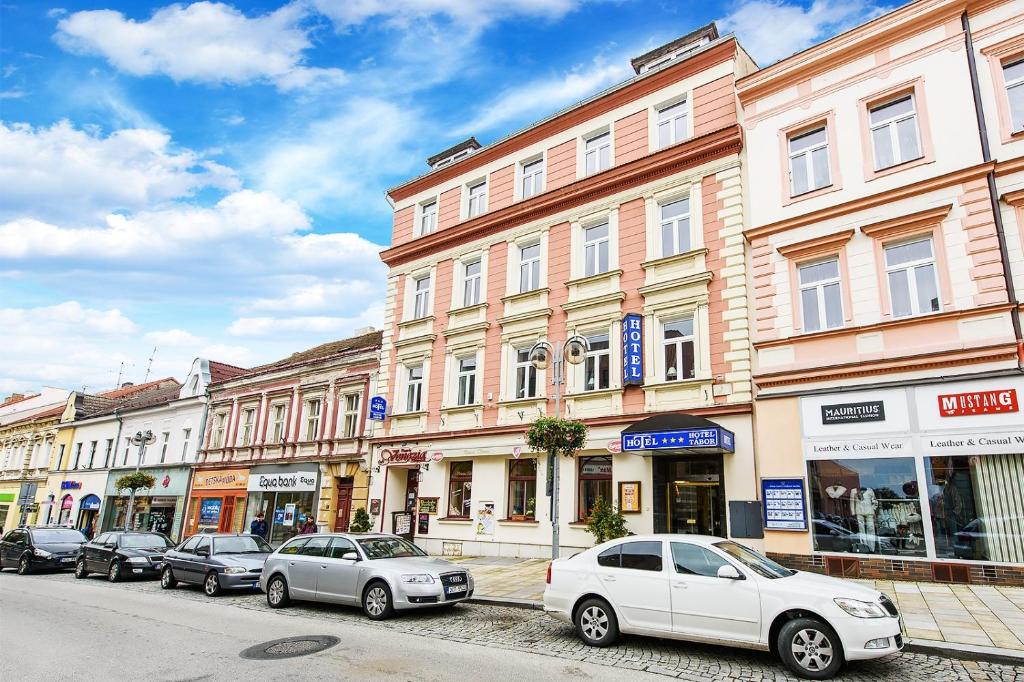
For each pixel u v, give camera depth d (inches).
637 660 305.6
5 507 1759.4
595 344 737.0
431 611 444.1
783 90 649.0
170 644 352.8
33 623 426.3
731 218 658.2
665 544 335.3
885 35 585.3
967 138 530.3
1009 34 530.0
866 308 548.4
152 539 781.9
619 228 748.6
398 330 959.0
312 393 1077.1
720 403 616.4
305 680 277.4
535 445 518.0
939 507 479.5
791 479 542.6
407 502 903.1
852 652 267.3
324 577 461.4
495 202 899.4
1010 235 496.7
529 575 582.9
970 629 335.0
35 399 2004.2
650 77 758.5
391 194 1051.9
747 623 293.7
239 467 1139.3
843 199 585.9
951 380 486.9
